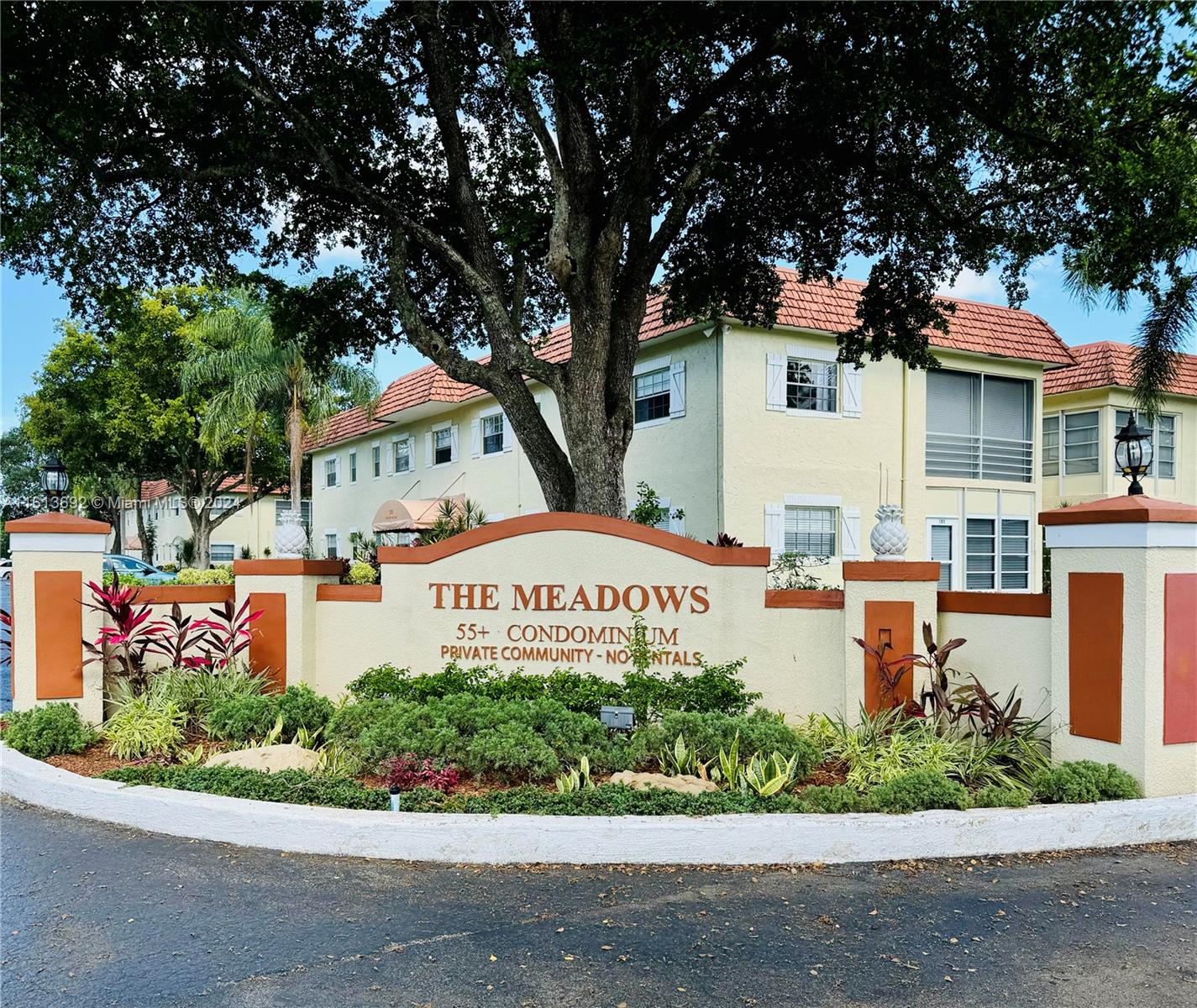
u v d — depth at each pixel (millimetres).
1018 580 17812
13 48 8273
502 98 11688
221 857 5070
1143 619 5770
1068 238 10547
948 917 4266
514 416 10172
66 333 29406
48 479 8023
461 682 7820
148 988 3584
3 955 3875
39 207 10359
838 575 15523
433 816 5156
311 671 8656
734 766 5914
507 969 3732
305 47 10523
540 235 11625
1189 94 8156
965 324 17312
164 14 8602
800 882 4703
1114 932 4113
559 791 5699
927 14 7641
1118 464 6398
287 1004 3453
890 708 6879
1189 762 5836
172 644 8602
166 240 11867
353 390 22875
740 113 10492
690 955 3854
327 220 12297
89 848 5219
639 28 8219
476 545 8227
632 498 16609
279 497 38469
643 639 7816
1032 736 6441
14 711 7586
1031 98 8641
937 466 17016
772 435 14859
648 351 16250
